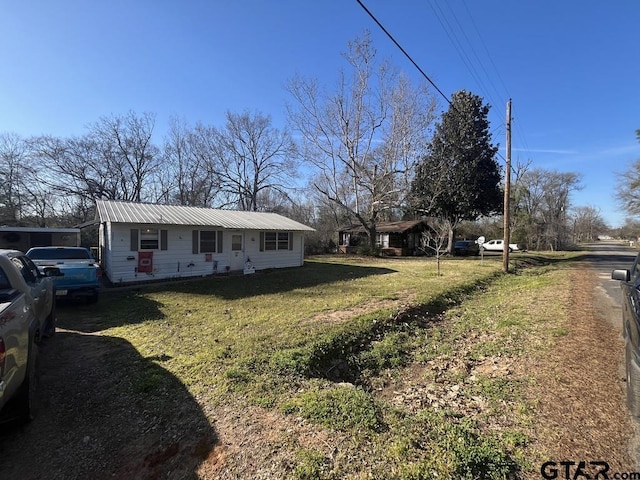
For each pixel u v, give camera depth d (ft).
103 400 13.64
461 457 8.84
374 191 93.40
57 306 31.09
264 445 9.91
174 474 9.37
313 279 47.39
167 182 122.31
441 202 98.73
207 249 51.80
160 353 18.16
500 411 11.60
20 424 12.02
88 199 107.04
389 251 104.58
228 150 131.03
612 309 26.91
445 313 28.99
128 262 43.45
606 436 9.86
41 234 60.39
